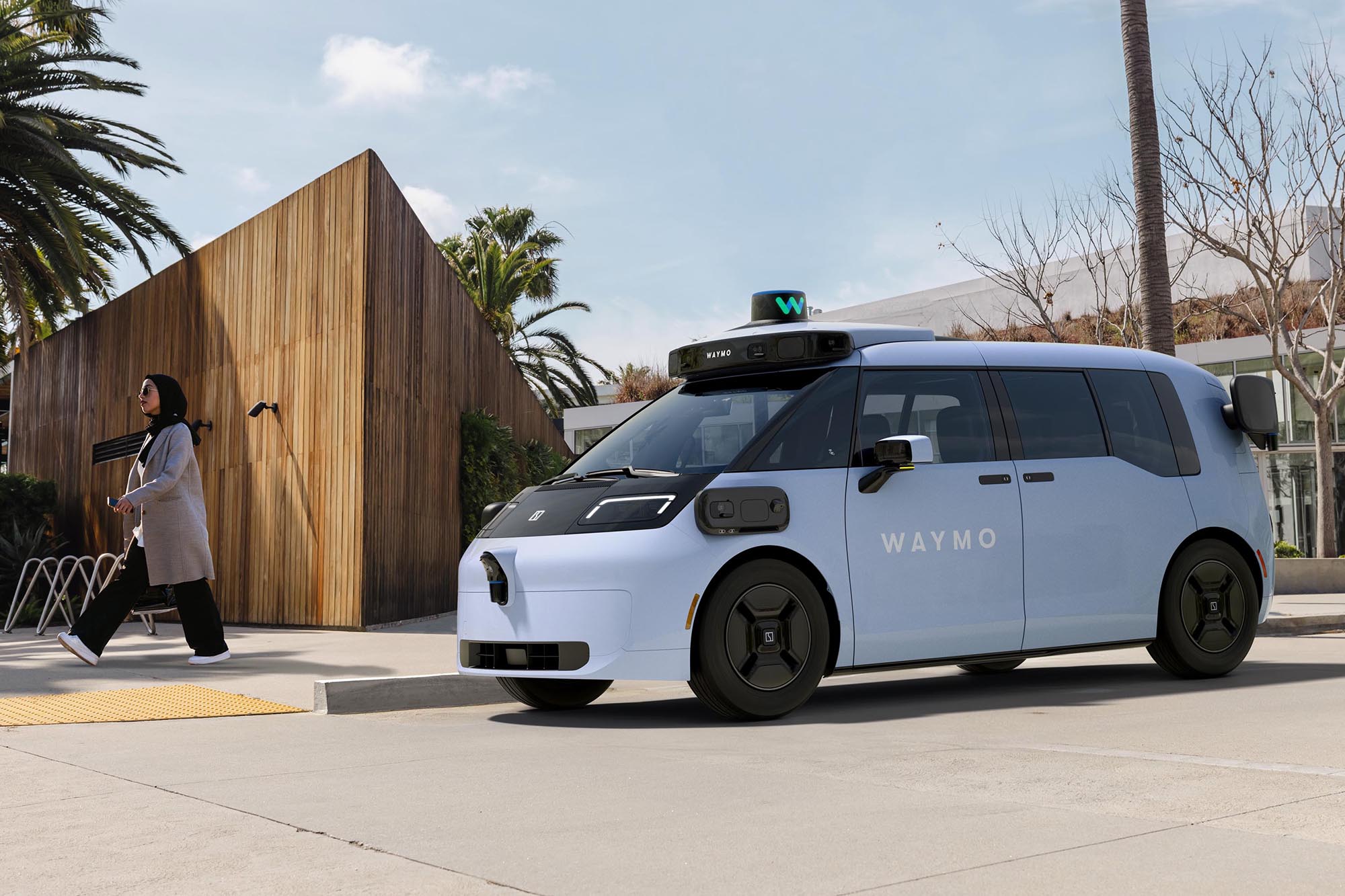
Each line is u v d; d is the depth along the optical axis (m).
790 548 6.08
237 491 15.74
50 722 6.22
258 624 15.00
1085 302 36.81
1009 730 5.38
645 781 4.25
